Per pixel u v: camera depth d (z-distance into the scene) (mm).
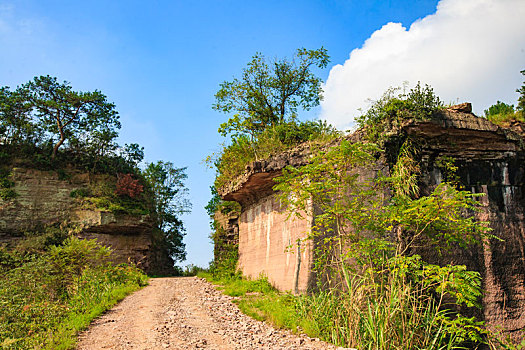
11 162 35250
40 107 36969
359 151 9016
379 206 9469
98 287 13398
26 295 13844
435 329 8445
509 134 12906
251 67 25062
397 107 12242
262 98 25234
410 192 11664
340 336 7980
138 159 43781
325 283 10930
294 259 13016
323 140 14250
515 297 11836
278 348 7473
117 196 35562
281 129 18688
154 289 17266
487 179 12914
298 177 9805
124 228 32594
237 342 7969
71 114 38031
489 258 11922
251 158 17469
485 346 10797
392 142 12094
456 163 12797
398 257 8414
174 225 45188
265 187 15961
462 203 8453
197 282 19562
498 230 12383
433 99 12461
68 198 34094
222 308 11742
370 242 8711
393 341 7453
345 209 9266
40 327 9164
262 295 13148
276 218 14938
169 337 8375
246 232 17938
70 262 18266
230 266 19766
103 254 20500
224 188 18250
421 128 12164
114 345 7758
